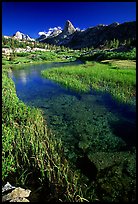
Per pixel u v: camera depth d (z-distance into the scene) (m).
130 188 7.24
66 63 61.09
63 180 7.47
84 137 11.30
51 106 17.30
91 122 13.37
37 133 10.57
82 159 9.21
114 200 6.73
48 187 7.19
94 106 16.61
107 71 29.14
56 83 26.80
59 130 12.34
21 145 9.54
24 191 6.79
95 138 11.15
